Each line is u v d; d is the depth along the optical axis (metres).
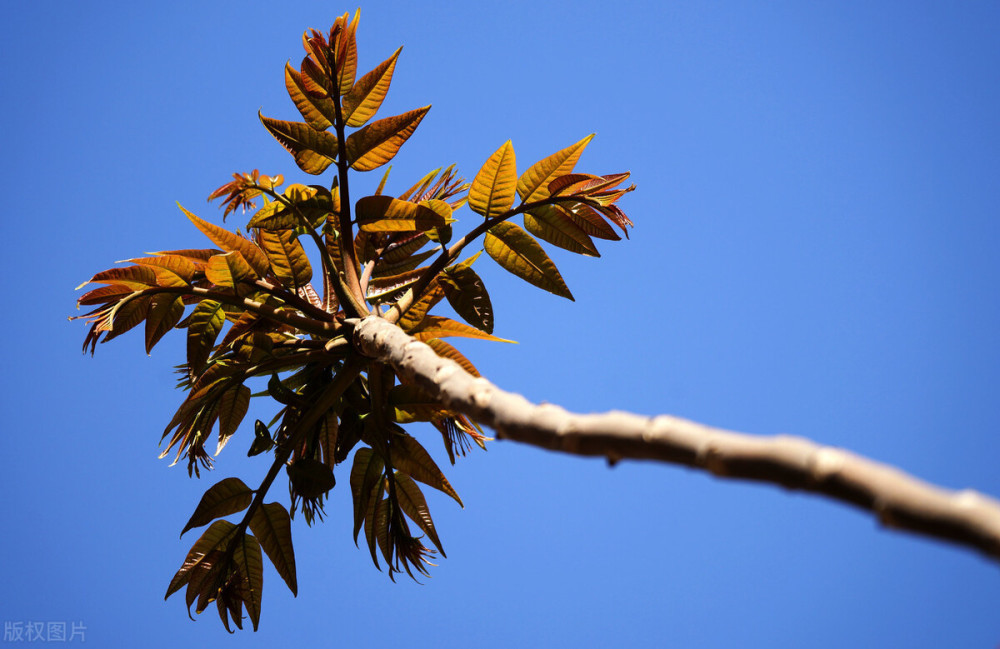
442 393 3.41
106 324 5.61
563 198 5.78
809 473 1.86
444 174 6.85
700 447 2.16
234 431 6.65
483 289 6.07
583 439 2.55
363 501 6.32
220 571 6.22
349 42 5.72
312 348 6.17
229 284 5.78
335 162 5.96
